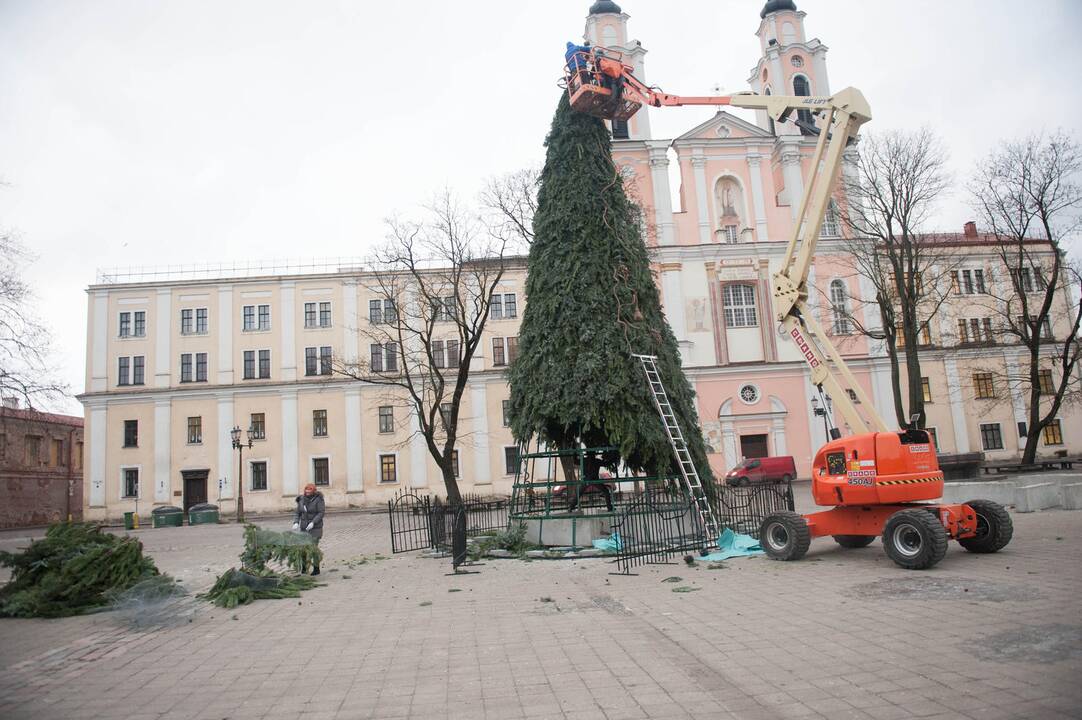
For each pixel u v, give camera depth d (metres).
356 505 46.94
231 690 6.45
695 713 5.26
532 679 6.32
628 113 16.86
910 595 8.76
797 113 47.53
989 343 42.91
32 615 10.40
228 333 49.00
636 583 11.05
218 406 47.91
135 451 47.34
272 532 12.75
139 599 10.37
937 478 11.64
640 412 14.95
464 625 8.72
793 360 44.16
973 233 49.00
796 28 49.62
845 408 13.66
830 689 5.57
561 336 15.45
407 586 12.19
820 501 12.58
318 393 48.22
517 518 16.22
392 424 48.06
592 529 14.84
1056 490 18.27
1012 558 10.88
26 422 52.41
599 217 15.91
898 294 32.22
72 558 11.28
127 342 48.78
